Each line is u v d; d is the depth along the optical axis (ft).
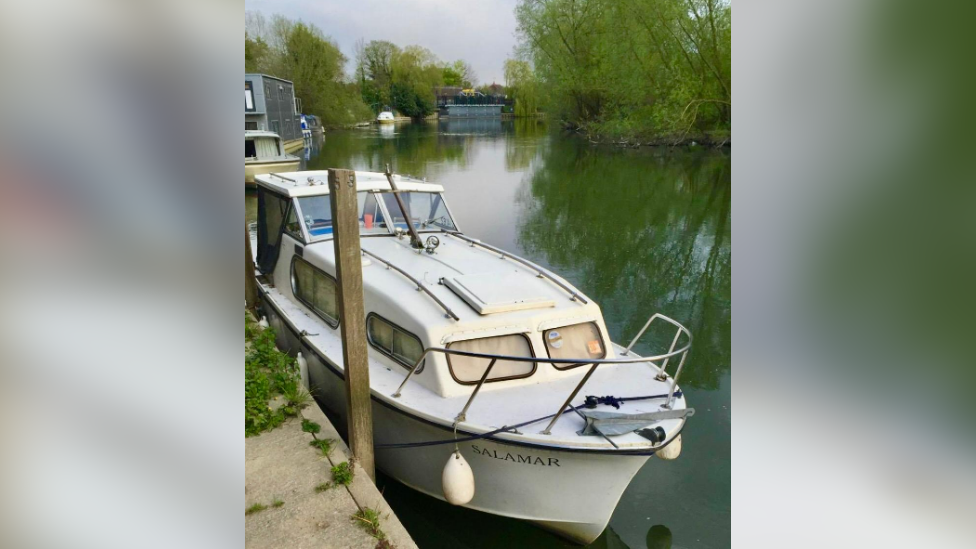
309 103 173.17
